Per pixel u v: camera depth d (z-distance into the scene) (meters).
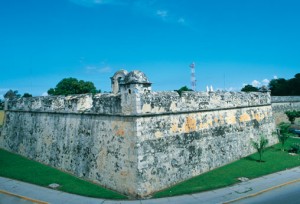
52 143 23.38
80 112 20.50
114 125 17.81
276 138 30.42
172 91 19.17
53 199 15.95
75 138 20.98
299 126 39.38
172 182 17.81
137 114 16.22
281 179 18.66
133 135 16.41
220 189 17.08
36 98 25.92
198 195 16.19
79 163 20.20
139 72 16.75
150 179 16.50
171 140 18.30
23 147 27.30
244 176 19.38
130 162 16.44
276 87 77.31
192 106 20.23
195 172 19.62
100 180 18.30
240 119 25.28
